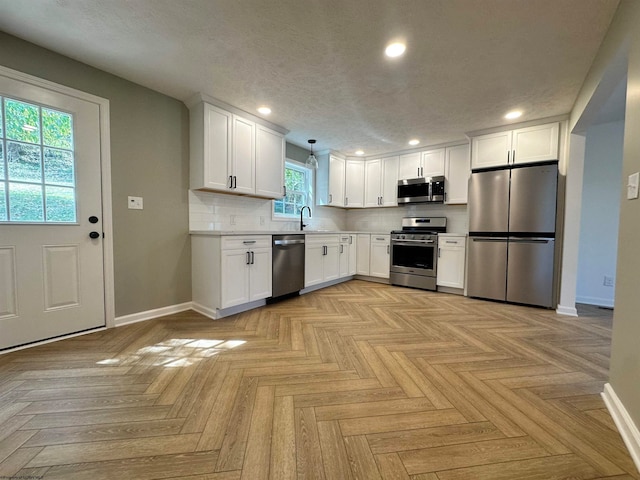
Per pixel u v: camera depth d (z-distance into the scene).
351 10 1.61
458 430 1.24
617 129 3.34
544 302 3.14
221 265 2.65
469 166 3.71
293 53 2.04
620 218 1.37
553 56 2.01
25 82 1.94
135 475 0.99
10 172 1.91
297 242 3.54
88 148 2.25
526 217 3.23
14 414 1.31
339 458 1.08
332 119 3.25
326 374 1.70
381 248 4.53
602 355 2.00
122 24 1.77
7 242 1.91
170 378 1.63
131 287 2.55
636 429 1.13
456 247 3.82
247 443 1.15
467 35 1.81
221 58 2.12
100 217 2.34
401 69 2.21
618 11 1.54
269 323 2.60
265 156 3.34
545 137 3.16
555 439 1.19
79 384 1.56
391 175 4.68
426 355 1.97
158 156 2.69
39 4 1.60
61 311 2.17
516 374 1.72
